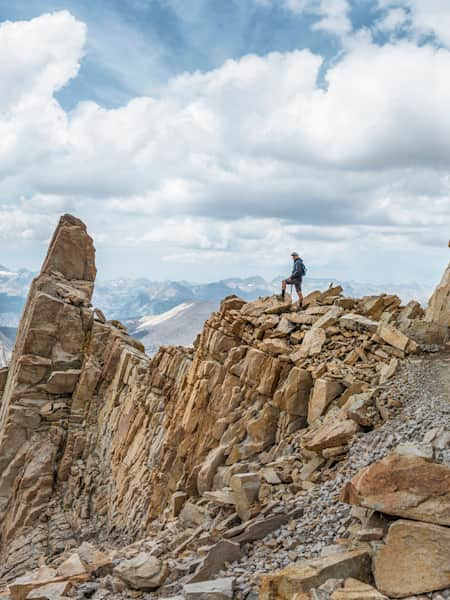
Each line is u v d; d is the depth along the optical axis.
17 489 46.84
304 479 14.80
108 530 34.16
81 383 53.03
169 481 26.28
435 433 11.96
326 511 12.04
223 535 13.23
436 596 7.54
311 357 20.27
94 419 51.88
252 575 10.70
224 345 26.80
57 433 50.41
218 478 20.12
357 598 7.69
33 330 56.00
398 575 7.96
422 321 20.12
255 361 22.50
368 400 15.66
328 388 17.91
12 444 50.81
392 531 8.40
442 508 8.39
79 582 14.07
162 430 33.19
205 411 25.52
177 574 12.86
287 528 12.42
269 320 24.22
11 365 63.84
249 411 21.78
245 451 19.94
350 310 23.41
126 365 49.47
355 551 8.86
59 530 39.84
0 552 41.78
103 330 57.12
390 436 13.27
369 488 9.12
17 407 52.19
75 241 65.88
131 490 33.12
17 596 13.69
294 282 26.06
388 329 19.11
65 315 57.50
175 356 37.41
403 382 16.22
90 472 45.25
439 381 15.62
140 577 12.73
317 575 8.40
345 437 14.98
